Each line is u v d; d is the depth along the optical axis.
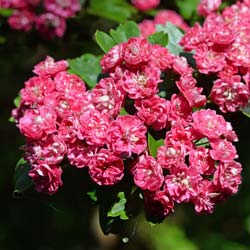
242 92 4.25
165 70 4.32
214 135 4.02
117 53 4.26
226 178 4.04
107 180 3.99
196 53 4.34
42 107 4.14
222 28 4.45
